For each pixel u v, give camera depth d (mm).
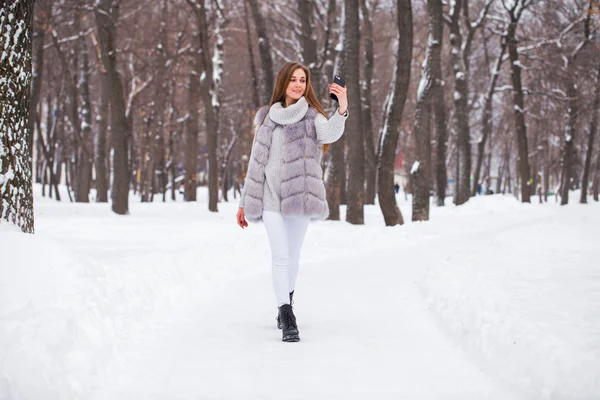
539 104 39688
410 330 5434
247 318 5910
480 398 3693
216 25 29562
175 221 18547
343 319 5895
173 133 46000
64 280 4969
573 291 5824
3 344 3803
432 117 40906
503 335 4430
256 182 5355
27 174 6113
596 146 42562
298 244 5574
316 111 5480
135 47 33812
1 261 4770
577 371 3541
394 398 3717
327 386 3932
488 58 38938
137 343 4844
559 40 32406
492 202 28938
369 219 21312
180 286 7129
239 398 3711
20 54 6035
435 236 13906
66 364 3826
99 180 30531
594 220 15133
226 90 43688
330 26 23562
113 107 22188
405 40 16250
